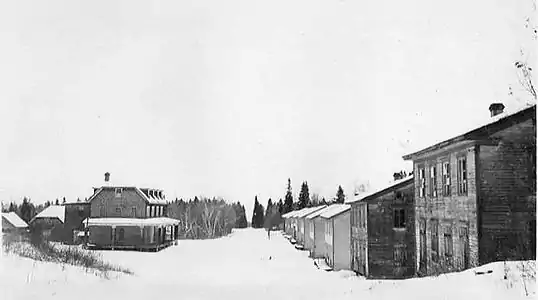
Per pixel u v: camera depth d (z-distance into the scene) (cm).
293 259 2156
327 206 2583
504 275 1029
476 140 1285
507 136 1282
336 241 2117
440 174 1531
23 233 2134
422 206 1688
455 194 1406
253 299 1144
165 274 1575
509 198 1264
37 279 1293
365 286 1222
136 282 1392
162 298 1165
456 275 1148
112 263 1797
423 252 1670
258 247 2512
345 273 1858
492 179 1270
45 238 2503
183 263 1844
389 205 1891
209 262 1906
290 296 1170
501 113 1402
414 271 1811
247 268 1775
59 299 1110
